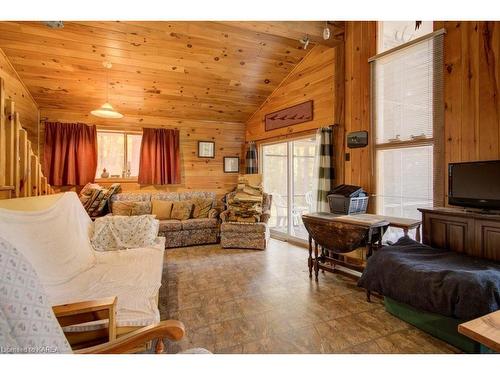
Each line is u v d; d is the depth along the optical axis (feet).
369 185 11.32
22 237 6.15
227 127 19.94
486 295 5.47
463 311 5.62
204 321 7.32
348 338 6.54
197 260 12.71
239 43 12.98
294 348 6.15
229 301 8.49
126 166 17.13
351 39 12.07
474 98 8.13
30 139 14.12
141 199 16.22
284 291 9.25
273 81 16.15
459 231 7.74
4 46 11.26
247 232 14.70
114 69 13.38
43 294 2.72
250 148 19.06
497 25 7.68
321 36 11.80
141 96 15.65
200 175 19.04
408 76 10.03
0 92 7.86
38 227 6.75
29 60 12.15
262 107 18.30
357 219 9.31
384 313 7.74
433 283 6.20
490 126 7.79
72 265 7.11
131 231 9.63
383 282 7.38
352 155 12.03
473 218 7.40
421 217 9.46
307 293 9.10
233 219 15.47
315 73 13.94
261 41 13.05
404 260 7.28
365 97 11.48
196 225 15.43
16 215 6.29
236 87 16.22
